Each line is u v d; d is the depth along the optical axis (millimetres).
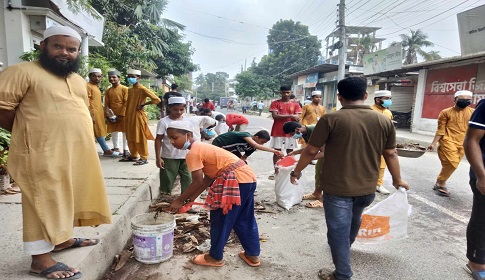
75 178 2311
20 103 2158
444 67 13195
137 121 5914
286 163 4734
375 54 17141
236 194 2742
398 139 12070
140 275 2865
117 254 3182
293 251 3428
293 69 42219
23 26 6676
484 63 11484
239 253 3320
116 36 13922
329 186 2631
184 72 24125
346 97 2633
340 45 16375
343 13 16141
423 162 8375
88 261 2561
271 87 41781
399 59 14945
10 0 6504
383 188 5508
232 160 2883
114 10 15773
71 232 2242
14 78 2094
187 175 4664
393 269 3088
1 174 4000
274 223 4195
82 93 2434
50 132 2152
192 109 27984
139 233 2945
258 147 4117
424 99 14391
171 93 4902
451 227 4129
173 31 22609
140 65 15789
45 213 2135
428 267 3135
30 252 2168
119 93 6590
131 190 4359
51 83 2197
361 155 2545
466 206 4934
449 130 5391
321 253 3395
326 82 24578
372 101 19531
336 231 2623
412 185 6066
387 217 3332
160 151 4422
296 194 4812
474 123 2672
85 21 8438
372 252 3428
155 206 4559
